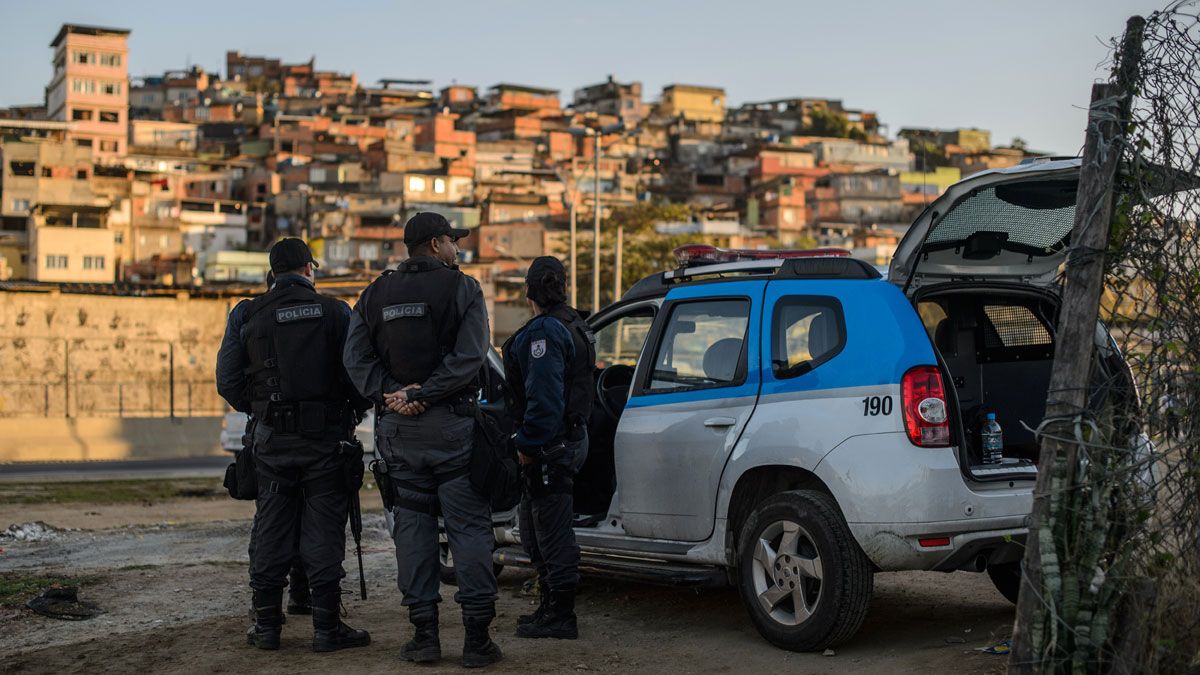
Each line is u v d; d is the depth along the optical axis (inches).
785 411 243.1
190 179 4215.1
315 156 4547.2
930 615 274.7
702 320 269.4
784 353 249.0
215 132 4972.9
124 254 3508.9
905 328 234.2
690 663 235.0
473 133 4749.0
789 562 238.1
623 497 275.3
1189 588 188.9
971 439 248.7
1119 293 194.4
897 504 223.9
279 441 242.7
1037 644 187.0
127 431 1275.8
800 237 3641.7
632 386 278.4
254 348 244.8
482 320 232.7
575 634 258.4
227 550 417.4
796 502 236.4
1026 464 241.8
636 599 303.4
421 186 4148.6
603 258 2792.8
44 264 3100.4
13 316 1787.6
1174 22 190.4
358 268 3444.9
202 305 1900.8
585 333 255.3
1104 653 185.8
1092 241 189.8
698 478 257.6
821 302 246.8
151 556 402.6
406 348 230.5
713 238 3427.7
